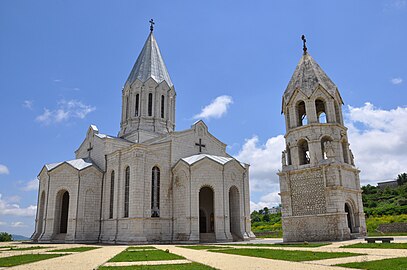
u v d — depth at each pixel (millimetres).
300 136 37031
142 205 43344
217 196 44500
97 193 49125
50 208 48031
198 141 52688
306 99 37531
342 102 39500
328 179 33938
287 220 35781
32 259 19938
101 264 16953
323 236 32969
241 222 46625
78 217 46469
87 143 56906
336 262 15375
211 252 24172
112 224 45938
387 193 105750
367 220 62281
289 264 15148
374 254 18469
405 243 24766
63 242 46156
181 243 41938
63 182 48500
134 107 56438
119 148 52125
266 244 32188
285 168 37469
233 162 47688
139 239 41344
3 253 25828
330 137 36125
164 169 47188
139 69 58750
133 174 44312
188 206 43562
